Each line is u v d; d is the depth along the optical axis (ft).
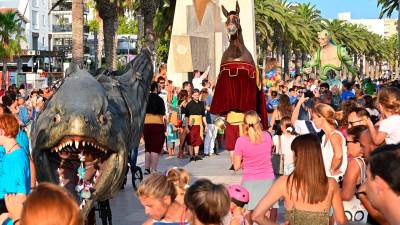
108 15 108.78
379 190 12.38
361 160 22.59
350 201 22.36
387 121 24.58
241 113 48.57
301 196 19.58
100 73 33.22
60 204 11.19
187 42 93.35
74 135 25.36
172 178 21.50
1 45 184.44
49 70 214.07
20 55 198.08
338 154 26.03
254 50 96.73
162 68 93.97
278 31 202.80
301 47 235.61
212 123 66.03
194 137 61.52
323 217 19.52
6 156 23.54
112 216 36.22
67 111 25.73
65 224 11.14
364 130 23.18
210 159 62.64
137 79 36.63
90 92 26.63
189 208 16.20
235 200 23.93
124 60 236.02
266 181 29.48
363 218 22.25
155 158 51.31
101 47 206.18
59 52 215.72
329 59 105.81
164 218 18.34
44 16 280.92
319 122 26.66
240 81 47.78
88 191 26.66
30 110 61.36
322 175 19.45
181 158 63.36
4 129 23.57
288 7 220.43
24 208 11.22
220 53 94.89
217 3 94.63
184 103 63.41
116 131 27.30
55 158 27.66
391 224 12.32
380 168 12.30
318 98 42.32
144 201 18.22
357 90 72.84
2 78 141.08
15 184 23.38
